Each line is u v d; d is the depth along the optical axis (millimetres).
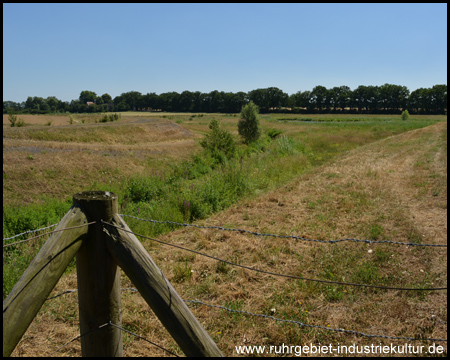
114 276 2156
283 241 6480
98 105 174625
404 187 11172
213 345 2166
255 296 4547
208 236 6840
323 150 25438
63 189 18047
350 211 8445
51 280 1856
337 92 166625
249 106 31828
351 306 4258
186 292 4676
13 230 7531
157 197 12656
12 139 26922
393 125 57875
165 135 43375
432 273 5086
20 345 3445
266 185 12469
